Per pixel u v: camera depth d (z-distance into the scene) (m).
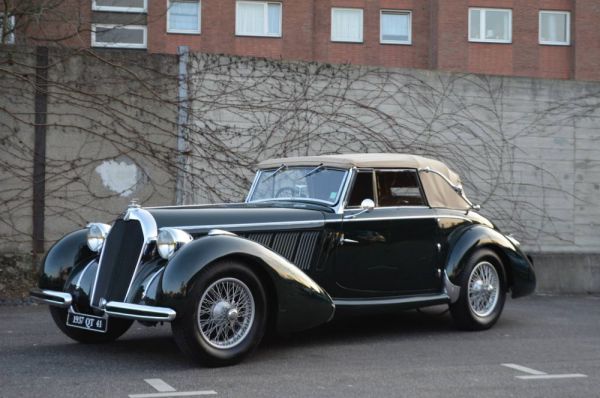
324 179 6.70
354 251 6.46
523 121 11.50
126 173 10.06
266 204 6.62
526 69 21.89
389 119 11.00
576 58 21.95
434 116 11.17
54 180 9.81
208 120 10.34
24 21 12.02
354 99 10.88
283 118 10.61
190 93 10.30
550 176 11.57
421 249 6.86
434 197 7.13
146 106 10.15
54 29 14.98
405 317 7.94
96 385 4.70
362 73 10.92
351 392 4.63
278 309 5.54
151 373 5.07
